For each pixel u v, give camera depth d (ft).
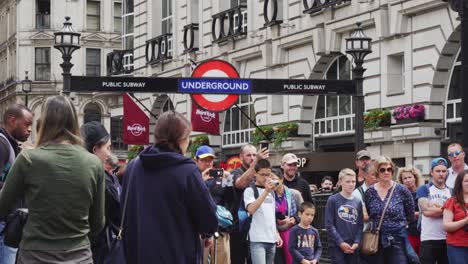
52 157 23.52
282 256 45.27
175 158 23.86
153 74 130.21
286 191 45.37
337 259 42.24
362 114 64.39
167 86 63.21
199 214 23.90
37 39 214.69
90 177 23.80
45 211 23.36
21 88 215.10
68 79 63.87
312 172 89.86
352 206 42.14
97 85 63.52
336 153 82.58
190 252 23.95
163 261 23.71
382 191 41.60
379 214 41.29
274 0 100.22
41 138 23.95
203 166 43.52
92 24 214.07
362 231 42.14
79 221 23.72
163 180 23.81
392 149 80.69
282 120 100.01
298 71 96.84
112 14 214.90
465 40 40.60
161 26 131.95
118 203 28.45
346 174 42.24
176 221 23.82
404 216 41.75
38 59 215.72
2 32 236.63
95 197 24.14
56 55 214.28
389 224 41.24
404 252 41.60
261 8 103.71
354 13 86.43
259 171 42.70
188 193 23.76
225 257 42.60
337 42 89.61
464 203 39.60
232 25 109.40
